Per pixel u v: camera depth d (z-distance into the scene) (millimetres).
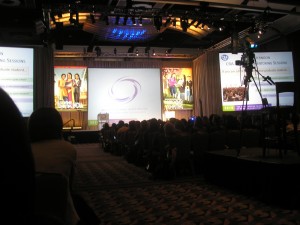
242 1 9766
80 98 16188
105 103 16547
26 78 10102
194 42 16688
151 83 17188
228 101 13070
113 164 8281
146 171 6953
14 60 10000
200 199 4457
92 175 6645
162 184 5555
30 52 10164
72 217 1438
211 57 15867
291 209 3855
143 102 17000
